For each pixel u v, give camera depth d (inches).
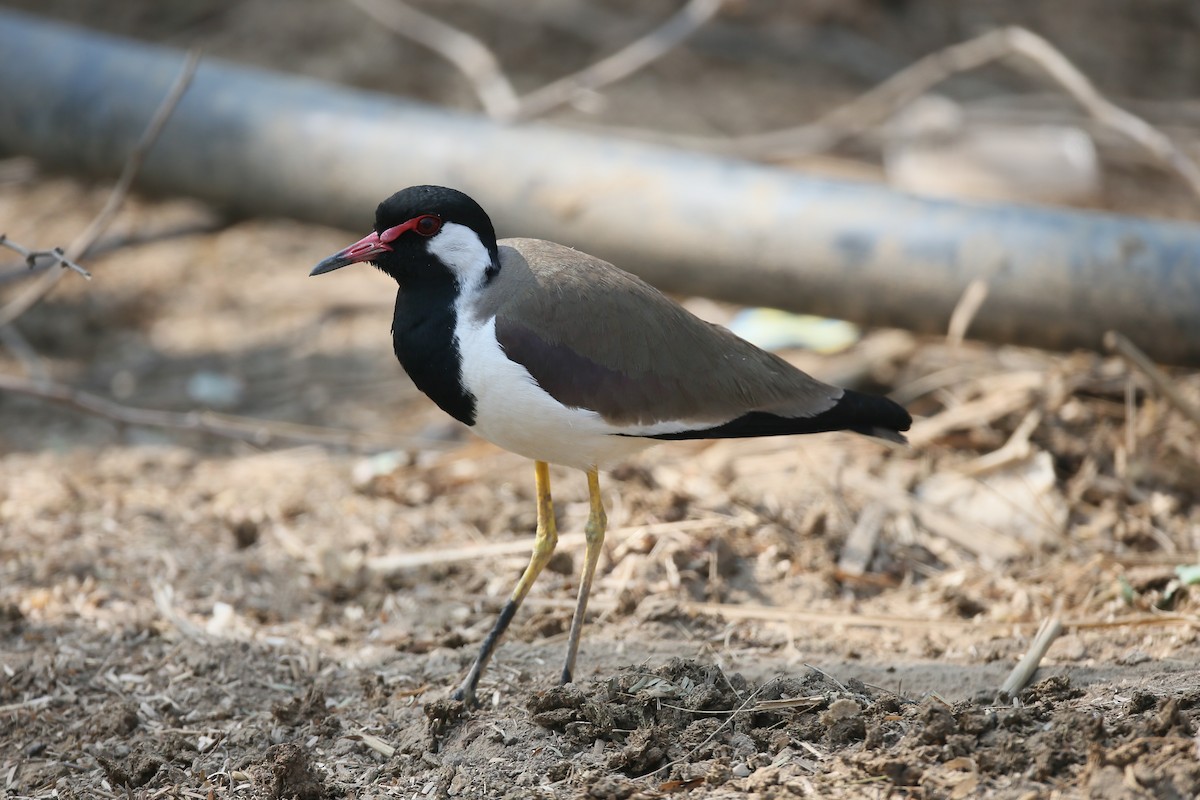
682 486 453.4
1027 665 326.0
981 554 418.6
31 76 583.5
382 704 340.8
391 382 600.4
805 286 511.8
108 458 523.8
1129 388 472.4
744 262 514.6
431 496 469.7
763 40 883.4
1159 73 855.1
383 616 394.9
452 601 398.6
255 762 314.0
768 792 275.0
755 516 431.8
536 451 328.2
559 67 842.2
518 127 551.5
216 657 364.5
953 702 319.6
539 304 315.6
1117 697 305.3
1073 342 489.7
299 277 698.8
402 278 323.3
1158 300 471.2
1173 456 450.6
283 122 563.2
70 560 417.4
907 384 526.0
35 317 651.5
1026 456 447.8
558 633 375.2
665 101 818.2
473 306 318.0
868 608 391.2
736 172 522.3
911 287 498.6
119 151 582.9
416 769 309.1
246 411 574.6
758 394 336.5
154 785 311.3
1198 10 920.9
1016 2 923.4
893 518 435.2
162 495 480.7
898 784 273.1
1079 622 364.8
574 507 446.6
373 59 836.0
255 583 412.5
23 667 358.3
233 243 729.0
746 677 339.6
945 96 816.3
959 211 498.3
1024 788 264.7
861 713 301.0
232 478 500.1
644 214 523.5
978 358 536.4
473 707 329.4
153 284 688.4
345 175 556.1
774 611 386.3
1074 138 698.2
